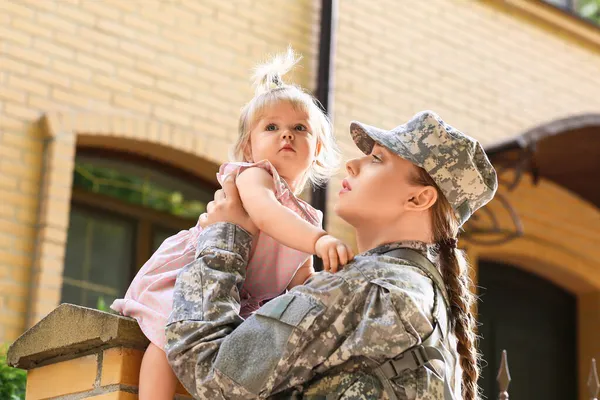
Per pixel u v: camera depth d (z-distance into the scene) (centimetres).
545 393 1088
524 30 1016
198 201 834
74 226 774
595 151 961
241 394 236
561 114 1023
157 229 816
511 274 1090
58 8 733
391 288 239
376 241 265
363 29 898
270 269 276
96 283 777
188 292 251
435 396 235
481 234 927
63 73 725
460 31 969
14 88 701
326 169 312
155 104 765
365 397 232
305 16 862
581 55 1053
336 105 862
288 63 331
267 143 285
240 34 822
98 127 732
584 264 1082
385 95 898
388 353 235
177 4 793
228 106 802
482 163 267
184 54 789
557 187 1073
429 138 261
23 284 675
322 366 239
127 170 802
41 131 707
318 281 245
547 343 1103
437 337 245
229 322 247
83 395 271
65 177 702
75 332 269
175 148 769
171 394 254
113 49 753
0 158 684
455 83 952
